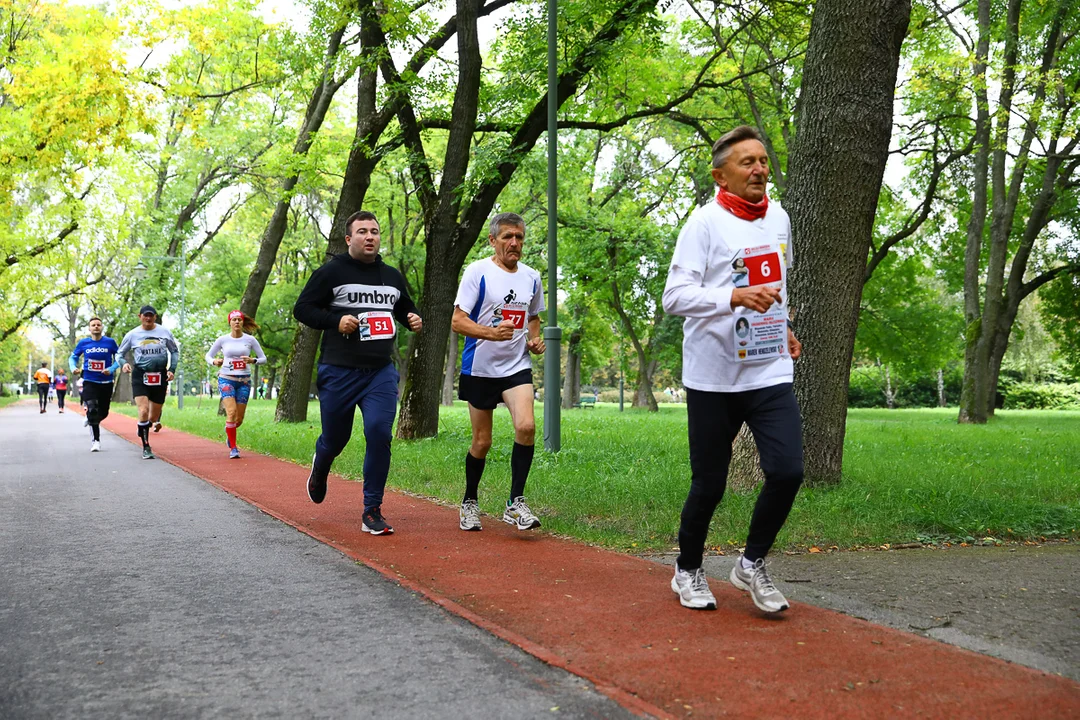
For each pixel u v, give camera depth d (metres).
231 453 11.25
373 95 15.74
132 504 7.12
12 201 19.72
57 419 25.84
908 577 4.38
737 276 3.60
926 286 34.16
